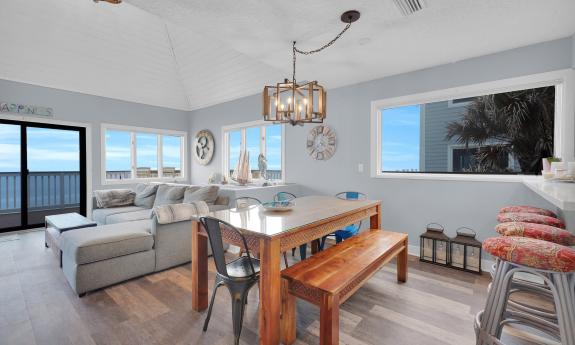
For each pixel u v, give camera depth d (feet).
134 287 8.19
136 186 16.87
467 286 8.28
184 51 16.06
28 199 15.20
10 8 11.54
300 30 8.23
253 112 17.25
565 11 7.13
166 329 6.12
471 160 10.97
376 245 7.37
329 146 13.74
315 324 6.38
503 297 4.91
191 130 21.34
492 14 7.30
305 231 6.09
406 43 8.98
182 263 10.02
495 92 9.72
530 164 9.61
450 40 8.76
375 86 12.35
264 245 5.32
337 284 5.07
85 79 15.65
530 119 9.59
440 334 5.95
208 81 17.74
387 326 6.24
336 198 10.05
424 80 11.09
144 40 14.96
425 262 10.34
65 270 8.43
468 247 9.38
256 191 12.92
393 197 11.91
